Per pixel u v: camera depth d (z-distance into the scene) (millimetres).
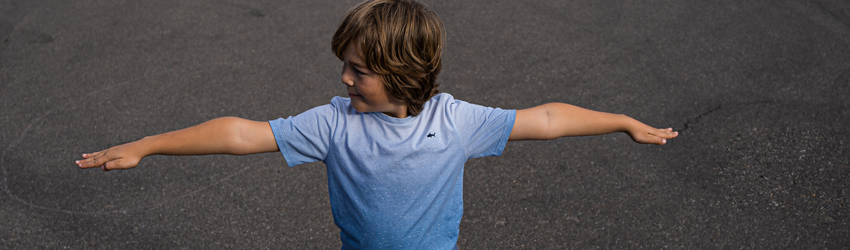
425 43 1345
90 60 4574
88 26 4945
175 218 3273
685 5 5215
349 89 1399
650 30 4906
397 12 1308
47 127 3922
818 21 4977
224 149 1475
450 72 4480
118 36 4832
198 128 1476
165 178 3504
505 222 3250
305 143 1504
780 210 3258
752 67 4461
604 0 5293
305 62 4559
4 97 4195
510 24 5000
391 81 1352
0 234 3174
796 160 3584
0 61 4555
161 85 4309
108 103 4141
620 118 1609
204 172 3545
